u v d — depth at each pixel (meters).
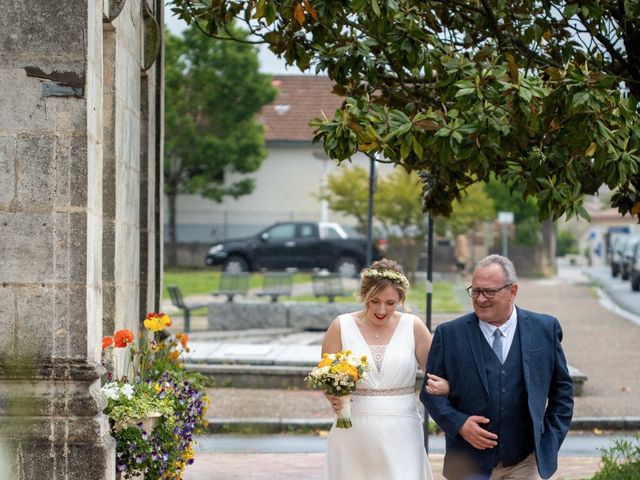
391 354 13.45
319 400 30.41
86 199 13.21
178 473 15.63
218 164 90.25
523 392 11.84
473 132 13.74
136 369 17.25
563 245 177.50
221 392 31.55
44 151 13.20
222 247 82.12
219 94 89.44
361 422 13.37
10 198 13.21
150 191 19.77
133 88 18.11
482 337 12.00
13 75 13.23
